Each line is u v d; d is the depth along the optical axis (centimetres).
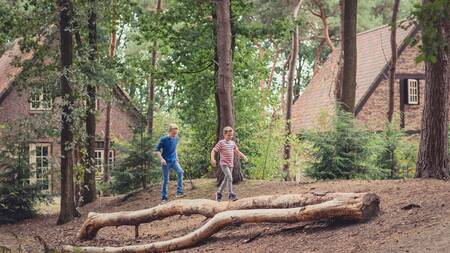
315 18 4212
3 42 2119
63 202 1875
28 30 2023
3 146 2173
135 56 2403
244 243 1119
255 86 2505
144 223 1488
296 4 3403
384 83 3700
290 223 1157
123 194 2366
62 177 1877
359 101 3656
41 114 1870
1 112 3516
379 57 3831
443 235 869
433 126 1439
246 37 2266
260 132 2528
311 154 1730
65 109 1830
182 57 2252
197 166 2547
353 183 1477
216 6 1952
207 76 2342
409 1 4100
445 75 1428
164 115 3194
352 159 1680
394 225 990
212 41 2158
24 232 1753
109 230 1553
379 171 1728
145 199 2031
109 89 2180
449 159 1497
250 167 2492
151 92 2886
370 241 938
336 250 938
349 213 1055
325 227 1096
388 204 1144
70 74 1809
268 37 2312
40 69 2161
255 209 1173
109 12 2084
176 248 1188
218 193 1541
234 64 2400
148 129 2655
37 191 2192
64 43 1836
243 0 2220
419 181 1369
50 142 3338
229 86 1925
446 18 588
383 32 4019
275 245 1059
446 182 1327
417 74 3784
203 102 2403
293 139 2631
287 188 1620
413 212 1040
